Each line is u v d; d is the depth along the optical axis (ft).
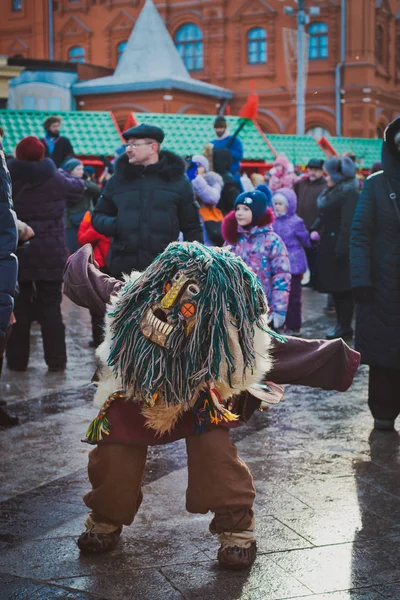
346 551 12.54
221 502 11.72
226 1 140.05
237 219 22.84
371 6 132.26
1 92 69.36
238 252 23.12
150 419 11.56
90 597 10.94
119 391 11.82
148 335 11.16
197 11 142.20
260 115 139.13
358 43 132.57
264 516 13.91
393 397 19.01
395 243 18.29
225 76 141.18
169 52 124.88
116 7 150.61
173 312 11.08
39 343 30.37
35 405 21.31
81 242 27.07
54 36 156.46
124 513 12.10
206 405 11.55
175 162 20.70
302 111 102.47
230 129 68.80
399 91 142.10
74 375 24.88
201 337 11.09
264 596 11.12
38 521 13.67
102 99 122.31
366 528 13.43
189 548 12.67
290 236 32.24
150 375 11.10
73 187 24.88
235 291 11.14
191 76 143.33
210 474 11.74
